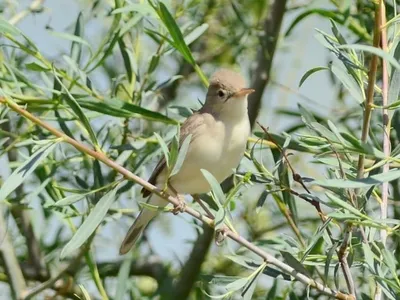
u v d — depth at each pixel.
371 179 7.85
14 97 11.08
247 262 9.31
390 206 12.09
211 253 14.35
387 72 9.28
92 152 8.89
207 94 11.12
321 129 8.36
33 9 12.76
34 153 8.85
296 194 9.17
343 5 12.05
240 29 14.62
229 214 9.31
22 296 12.42
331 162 8.87
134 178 8.98
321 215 9.02
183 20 14.03
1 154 11.54
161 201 11.36
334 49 8.91
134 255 13.87
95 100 11.13
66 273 13.30
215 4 14.41
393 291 8.72
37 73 12.88
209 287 12.65
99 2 13.43
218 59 15.02
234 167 10.99
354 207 8.59
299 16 12.60
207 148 10.78
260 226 13.91
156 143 11.82
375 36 8.40
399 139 10.80
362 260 9.37
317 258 9.91
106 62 13.72
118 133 12.46
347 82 8.88
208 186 11.08
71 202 9.25
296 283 11.95
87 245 11.70
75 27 11.98
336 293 8.74
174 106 11.98
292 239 10.27
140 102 12.08
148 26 12.56
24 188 12.95
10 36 11.16
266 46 13.55
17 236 14.58
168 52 12.23
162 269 14.19
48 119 11.27
